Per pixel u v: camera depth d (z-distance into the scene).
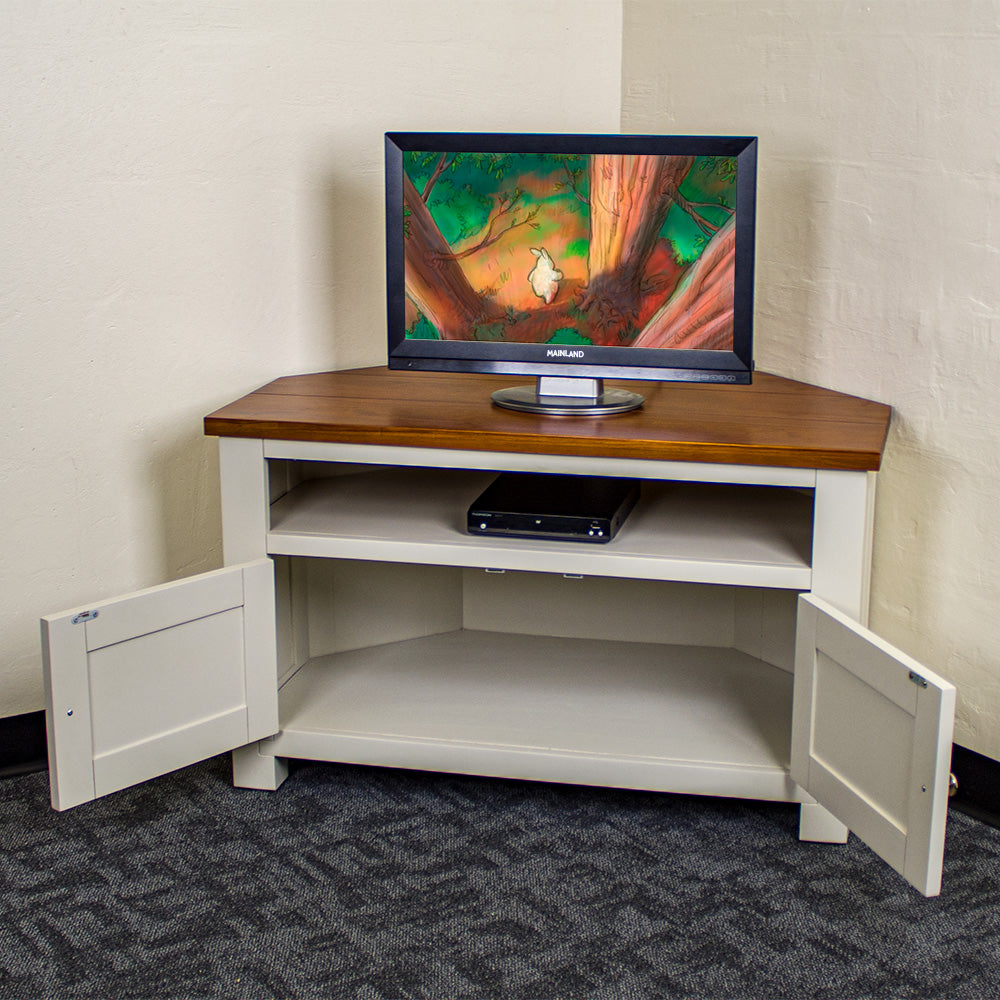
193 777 1.89
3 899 1.56
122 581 1.99
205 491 2.04
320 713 1.87
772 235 2.03
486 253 1.76
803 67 1.90
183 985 1.39
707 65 2.05
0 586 1.88
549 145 1.69
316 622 2.09
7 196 1.76
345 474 2.07
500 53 2.09
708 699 1.93
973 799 1.78
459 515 1.85
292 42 1.95
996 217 1.61
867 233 1.83
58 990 1.38
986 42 1.59
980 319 1.66
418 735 1.80
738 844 1.69
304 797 1.83
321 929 1.49
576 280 1.74
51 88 1.76
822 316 1.95
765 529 1.78
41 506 1.89
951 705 1.28
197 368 1.98
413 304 1.80
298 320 2.06
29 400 1.84
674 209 1.68
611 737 1.79
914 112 1.72
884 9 1.74
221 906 1.54
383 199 2.10
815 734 1.60
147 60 1.83
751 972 1.41
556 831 1.73
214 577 1.68
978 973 1.41
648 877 1.61
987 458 1.68
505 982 1.39
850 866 1.64
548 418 1.73
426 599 2.19
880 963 1.43
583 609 2.19
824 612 1.54
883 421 1.71
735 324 1.70
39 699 1.96
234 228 1.96
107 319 1.88
